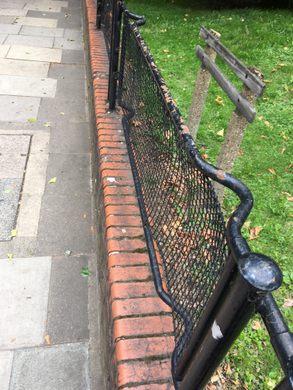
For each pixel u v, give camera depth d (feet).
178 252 5.58
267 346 7.58
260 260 2.72
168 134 6.09
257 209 10.85
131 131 9.36
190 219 5.15
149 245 6.75
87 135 14.10
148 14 25.76
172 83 17.15
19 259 9.31
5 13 24.21
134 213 7.73
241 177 11.94
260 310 2.75
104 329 7.18
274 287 2.61
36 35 21.61
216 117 14.78
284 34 22.74
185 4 28.94
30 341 7.73
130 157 8.94
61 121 14.66
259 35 22.21
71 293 8.75
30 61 18.60
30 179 11.69
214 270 4.21
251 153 13.03
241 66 8.25
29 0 27.20
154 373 5.26
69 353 7.64
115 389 5.42
